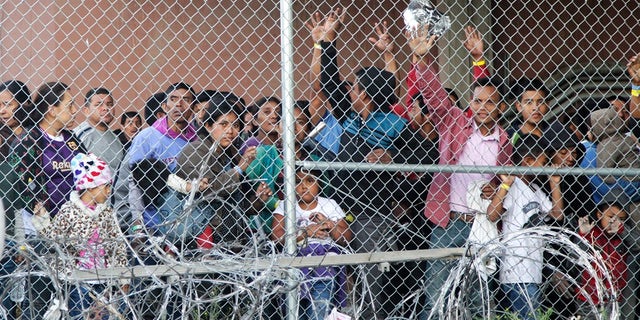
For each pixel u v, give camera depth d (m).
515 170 24.58
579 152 27.61
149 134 25.19
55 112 25.25
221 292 21.31
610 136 27.67
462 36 34.91
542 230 23.27
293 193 23.17
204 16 32.97
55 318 19.33
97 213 23.28
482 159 26.78
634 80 28.95
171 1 32.75
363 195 25.97
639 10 39.06
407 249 26.55
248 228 22.97
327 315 22.38
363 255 22.16
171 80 32.56
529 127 27.70
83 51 31.53
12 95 24.88
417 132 26.78
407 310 24.95
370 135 26.34
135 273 20.41
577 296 25.44
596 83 38.22
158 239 21.11
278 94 33.53
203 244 23.47
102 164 23.80
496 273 25.95
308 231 24.52
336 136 26.39
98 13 31.81
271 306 23.73
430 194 26.45
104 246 21.45
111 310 19.66
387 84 26.84
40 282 22.52
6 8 30.09
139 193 24.17
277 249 24.62
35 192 24.22
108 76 31.88
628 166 27.34
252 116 26.77
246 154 25.12
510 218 26.36
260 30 33.53
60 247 20.86
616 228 26.88
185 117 25.59
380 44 27.91
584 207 27.41
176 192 23.88
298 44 33.84
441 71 34.62
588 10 38.78
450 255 22.61
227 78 29.73
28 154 24.20
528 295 24.70
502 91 28.38
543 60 38.50
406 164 24.55
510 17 37.97
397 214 26.27
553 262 26.25
